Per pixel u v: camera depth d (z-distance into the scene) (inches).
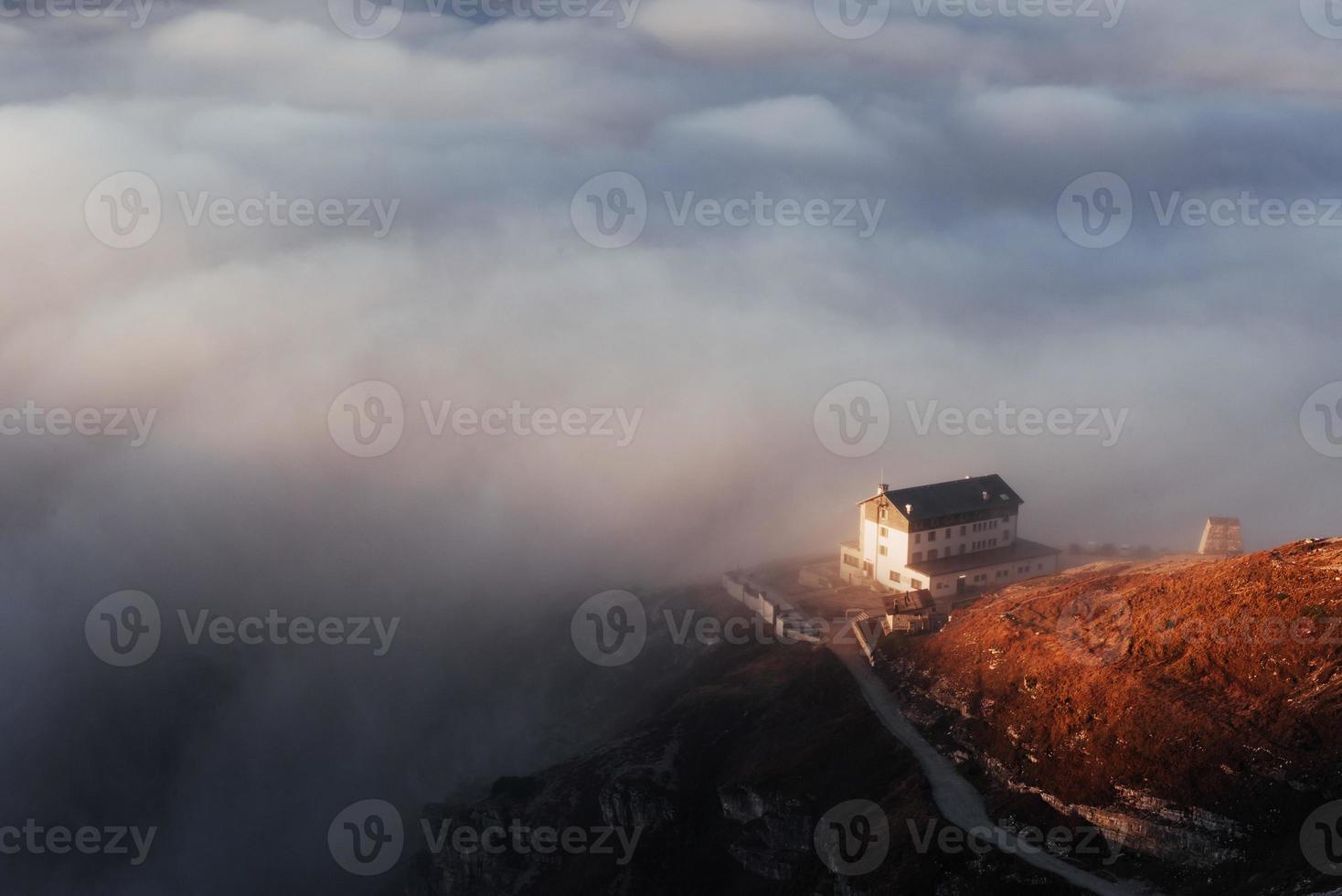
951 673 3203.7
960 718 3029.0
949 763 2898.6
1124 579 3371.1
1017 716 2842.0
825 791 2989.7
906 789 2802.7
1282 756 2282.2
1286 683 2477.9
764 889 2928.2
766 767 3181.6
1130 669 2753.4
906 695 3282.5
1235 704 2490.2
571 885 3299.7
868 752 3051.2
